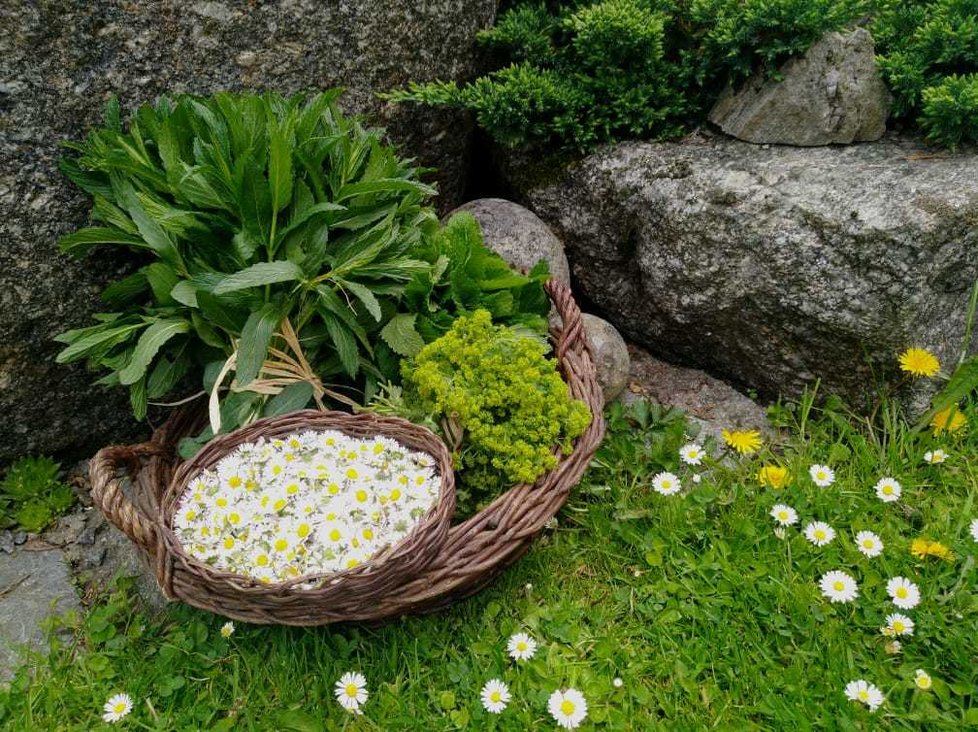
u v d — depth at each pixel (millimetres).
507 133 3000
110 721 2053
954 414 2598
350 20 2676
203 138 2322
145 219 2246
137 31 2350
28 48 2205
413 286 2391
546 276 2600
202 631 2221
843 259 2488
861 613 2184
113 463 2178
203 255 2348
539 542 2451
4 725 2064
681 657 2129
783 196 2586
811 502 2451
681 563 2328
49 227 2369
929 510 2430
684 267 2793
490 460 2201
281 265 2141
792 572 2285
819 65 2721
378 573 1801
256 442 2178
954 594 2168
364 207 2404
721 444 2795
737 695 2037
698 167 2793
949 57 2740
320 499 2014
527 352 2227
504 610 2271
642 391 3043
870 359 2604
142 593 2395
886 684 2016
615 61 2965
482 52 3109
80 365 2584
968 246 2436
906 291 2445
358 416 2189
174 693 2115
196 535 1977
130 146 2281
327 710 2070
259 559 1924
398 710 2045
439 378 2189
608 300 3205
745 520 2371
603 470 2639
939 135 2674
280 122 2318
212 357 2453
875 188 2508
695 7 2859
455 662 2141
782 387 2869
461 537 1957
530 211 3104
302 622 1918
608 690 2049
